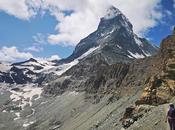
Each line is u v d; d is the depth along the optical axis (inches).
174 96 3061.0
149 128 2471.7
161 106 2758.4
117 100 7613.2
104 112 7372.1
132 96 6584.6
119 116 5600.4
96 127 6264.8
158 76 3585.1
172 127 1290.6
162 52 6274.6
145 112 3193.9
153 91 3452.3
